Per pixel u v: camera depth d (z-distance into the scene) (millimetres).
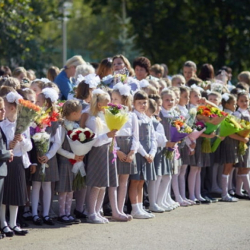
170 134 17562
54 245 13086
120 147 16078
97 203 15805
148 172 16750
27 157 14391
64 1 46000
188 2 50312
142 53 51875
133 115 16281
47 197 15352
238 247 13234
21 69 19984
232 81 48719
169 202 18266
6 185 14000
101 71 19141
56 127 15117
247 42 48562
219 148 20266
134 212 16562
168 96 18109
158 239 13828
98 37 84375
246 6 47406
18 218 15117
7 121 14078
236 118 20016
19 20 37031
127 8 53938
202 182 20422
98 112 15586
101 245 13164
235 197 20766
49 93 15227
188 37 49719
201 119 18766
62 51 54250
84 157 15844
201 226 15375
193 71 23344
